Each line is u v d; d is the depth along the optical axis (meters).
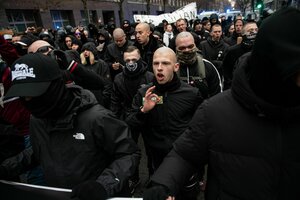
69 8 21.30
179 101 2.46
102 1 26.48
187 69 3.13
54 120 1.53
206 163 1.33
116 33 4.97
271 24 0.93
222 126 1.16
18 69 1.37
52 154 1.62
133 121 2.44
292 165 1.06
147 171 3.79
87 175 1.59
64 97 1.45
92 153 1.59
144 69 3.27
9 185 1.68
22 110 2.59
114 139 1.59
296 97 1.00
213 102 1.22
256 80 1.02
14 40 5.06
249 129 1.11
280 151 1.06
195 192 2.41
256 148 1.10
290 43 0.89
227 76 4.18
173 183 1.28
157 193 1.21
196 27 9.49
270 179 1.09
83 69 2.36
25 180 2.30
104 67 4.25
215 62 5.09
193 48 3.05
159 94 2.49
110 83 4.14
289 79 0.95
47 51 2.62
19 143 1.87
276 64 0.90
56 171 1.62
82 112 1.56
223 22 16.45
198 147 1.26
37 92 1.32
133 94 3.30
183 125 2.48
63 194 1.52
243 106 1.12
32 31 8.59
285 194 1.09
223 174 1.19
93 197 1.31
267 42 0.93
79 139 1.56
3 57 2.96
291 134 1.05
